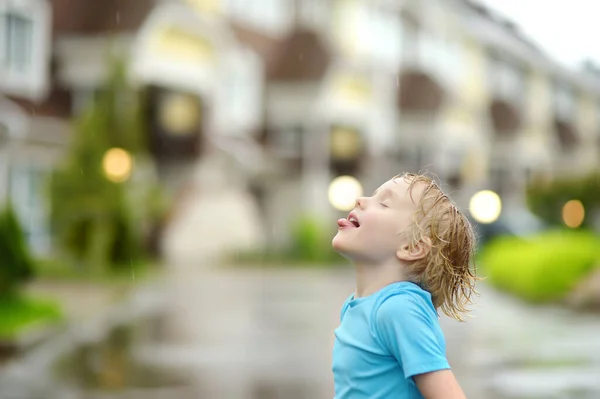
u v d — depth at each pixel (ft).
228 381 40.32
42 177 107.14
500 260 88.33
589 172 139.64
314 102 151.23
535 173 196.03
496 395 36.29
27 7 106.32
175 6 120.78
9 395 36.32
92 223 92.84
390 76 178.50
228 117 143.64
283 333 57.47
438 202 9.48
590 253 73.87
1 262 53.72
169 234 123.75
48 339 51.98
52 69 113.39
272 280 100.68
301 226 136.26
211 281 97.35
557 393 36.68
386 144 176.04
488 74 217.97
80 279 88.79
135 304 71.97
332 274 112.06
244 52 145.89
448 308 10.17
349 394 9.32
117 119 94.32
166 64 121.29
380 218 9.48
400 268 9.46
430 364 8.80
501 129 215.51
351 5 167.32
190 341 53.16
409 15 185.26
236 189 138.31
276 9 159.94
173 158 124.77
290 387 39.01
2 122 97.50
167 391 37.73
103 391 37.45
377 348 9.10
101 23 114.73
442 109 183.62
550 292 73.36
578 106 271.69
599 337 54.49
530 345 51.13
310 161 150.71
